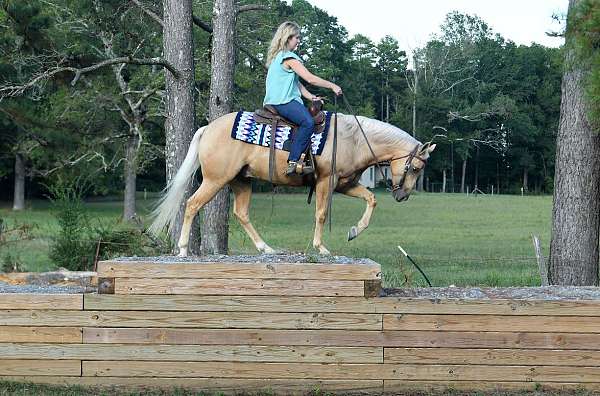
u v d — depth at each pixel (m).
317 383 7.32
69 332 7.34
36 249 19.50
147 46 23.94
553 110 76.31
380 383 7.33
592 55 9.73
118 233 14.41
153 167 40.78
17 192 44.50
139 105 26.31
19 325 7.36
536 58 75.69
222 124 8.76
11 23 20.39
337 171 8.73
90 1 22.64
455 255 22.30
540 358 7.40
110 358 7.34
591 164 11.57
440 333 7.37
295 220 36.97
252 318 7.32
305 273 7.32
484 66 74.06
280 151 8.58
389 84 78.94
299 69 8.53
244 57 22.83
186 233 8.83
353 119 8.88
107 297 7.34
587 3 9.59
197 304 7.32
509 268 17.62
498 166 81.69
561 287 8.59
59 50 21.28
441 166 75.81
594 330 7.41
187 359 7.32
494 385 7.39
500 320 7.39
